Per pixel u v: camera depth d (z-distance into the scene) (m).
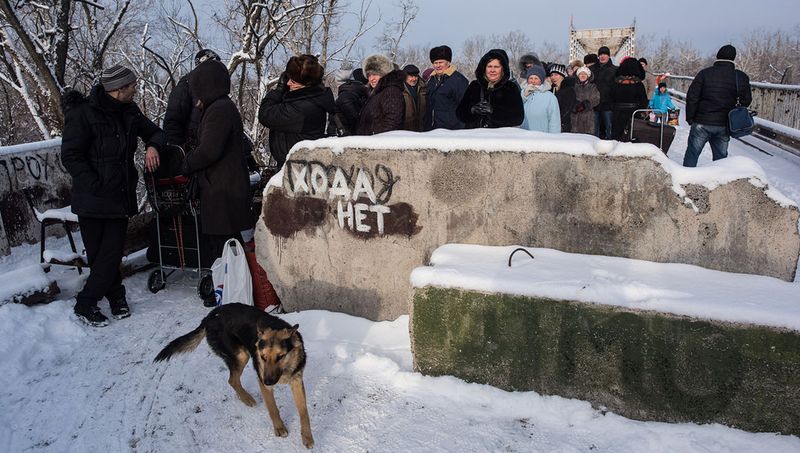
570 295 3.29
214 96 4.80
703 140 7.62
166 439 3.34
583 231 3.83
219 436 3.36
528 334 3.42
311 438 3.21
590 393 3.36
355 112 6.23
